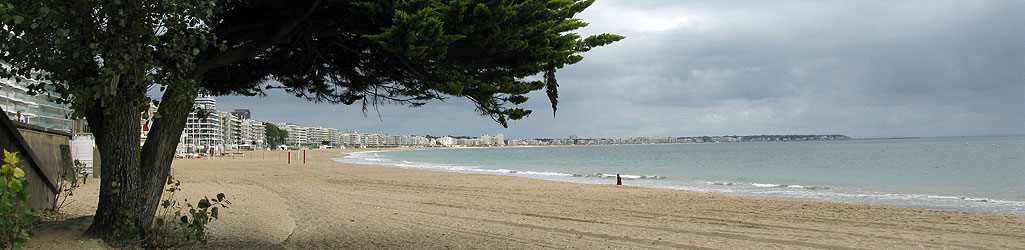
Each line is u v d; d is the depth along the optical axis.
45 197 7.97
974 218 12.23
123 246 5.28
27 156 7.17
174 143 5.76
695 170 40.16
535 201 15.51
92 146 17.94
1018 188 22.06
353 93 7.87
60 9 4.02
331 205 13.32
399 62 6.66
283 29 6.06
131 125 5.40
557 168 45.66
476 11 5.36
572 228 10.27
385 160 70.94
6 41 4.23
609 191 19.11
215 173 29.14
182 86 4.81
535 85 6.29
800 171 36.91
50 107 67.25
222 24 6.04
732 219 11.89
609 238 9.15
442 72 6.07
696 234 9.73
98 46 4.42
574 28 6.71
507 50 5.88
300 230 9.18
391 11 5.39
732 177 30.92
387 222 10.55
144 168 5.55
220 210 10.37
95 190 13.33
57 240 5.38
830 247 8.63
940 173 32.62
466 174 30.78
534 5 5.77
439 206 14.00
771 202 15.34
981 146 104.81
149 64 4.62
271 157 76.00
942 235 9.99
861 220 11.87
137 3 4.42
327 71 7.53
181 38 4.66
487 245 8.20
